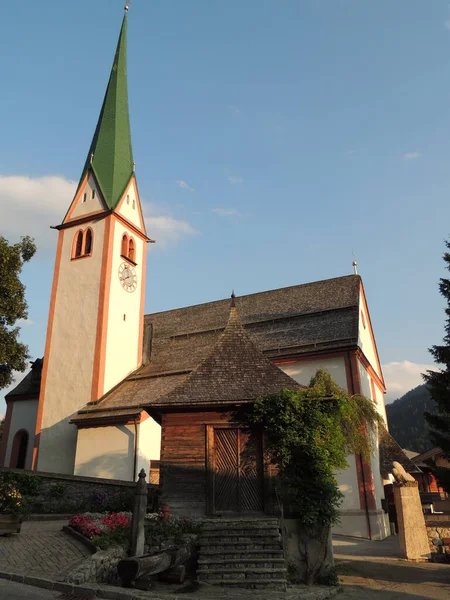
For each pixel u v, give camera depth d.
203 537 13.93
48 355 35.41
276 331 34.03
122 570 10.70
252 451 16.19
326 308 33.84
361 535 25.42
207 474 15.98
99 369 33.03
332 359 29.69
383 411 39.81
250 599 10.85
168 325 40.84
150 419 29.11
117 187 38.69
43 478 20.11
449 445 22.66
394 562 17.61
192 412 16.84
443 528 18.19
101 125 41.78
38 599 9.05
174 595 10.31
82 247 37.53
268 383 17.14
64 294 36.72
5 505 17.77
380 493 28.41
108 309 34.91
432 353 23.14
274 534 13.87
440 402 22.66
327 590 12.66
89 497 20.19
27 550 12.68
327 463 15.05
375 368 37.97
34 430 37.44
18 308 24.56
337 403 16.05
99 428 29.73
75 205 39.25
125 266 37.44
